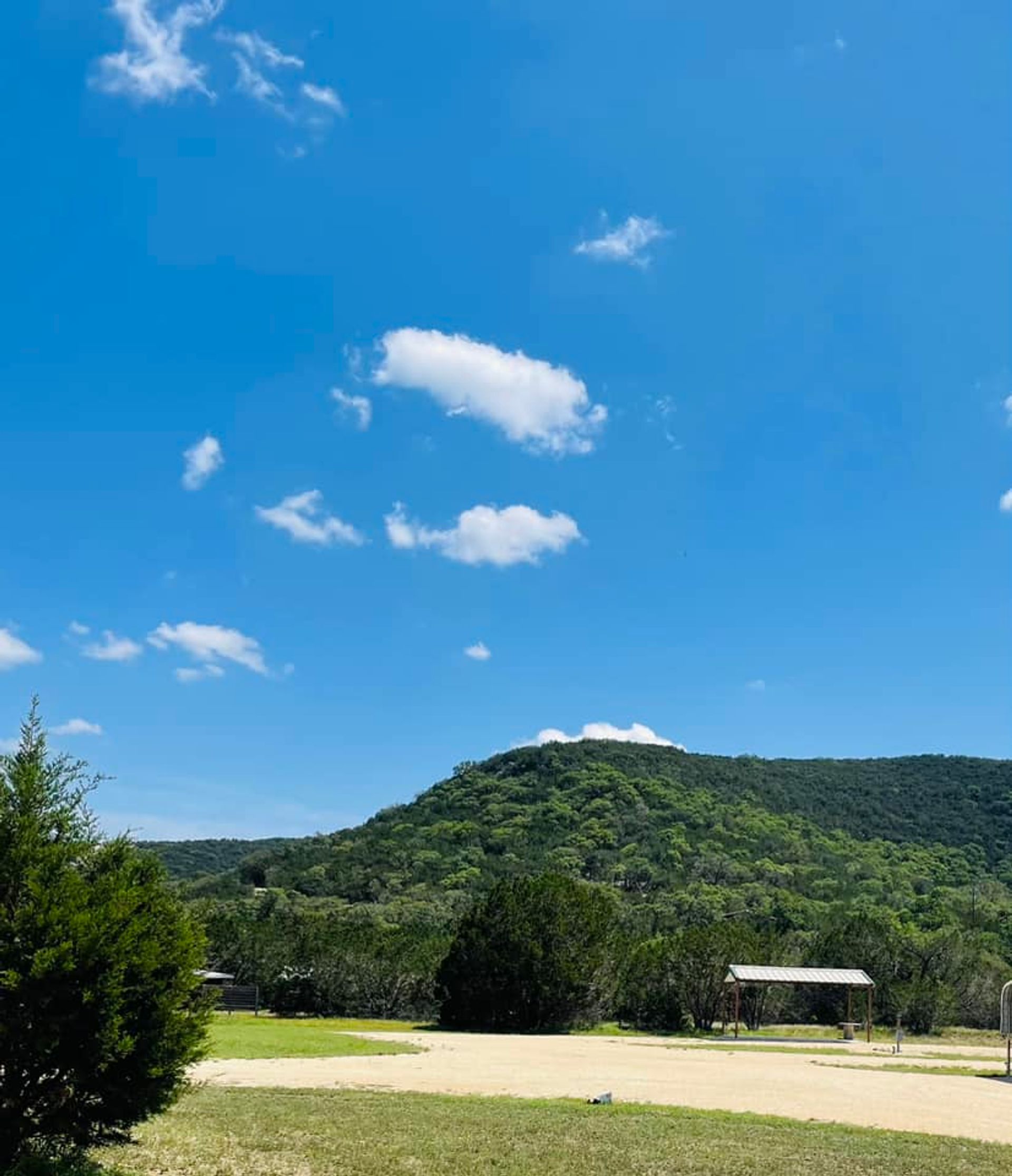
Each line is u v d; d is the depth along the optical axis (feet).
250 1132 49.73
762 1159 49.32
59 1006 35.06
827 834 482.69
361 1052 109.70
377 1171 41.98
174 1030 37.04
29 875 35.99
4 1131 35.12
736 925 205.36
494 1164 45.09
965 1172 48.37
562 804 490.49
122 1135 38.70
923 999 198.18
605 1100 70.54
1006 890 403.95
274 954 201.67
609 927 184.14
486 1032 170.60
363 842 472.44
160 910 38.55
